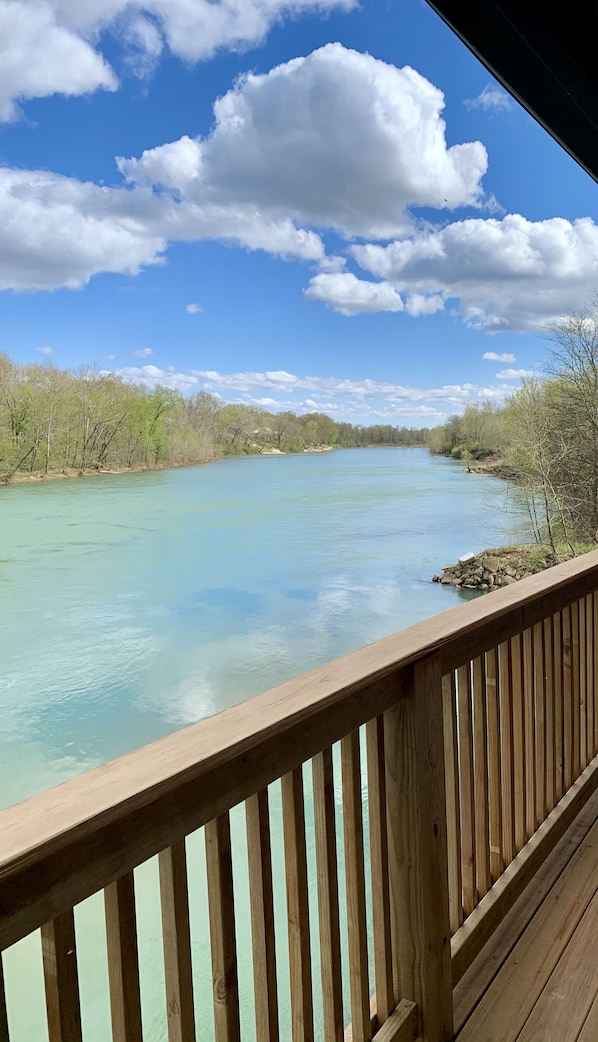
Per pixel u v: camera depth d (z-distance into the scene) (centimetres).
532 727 204
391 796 133
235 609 1116
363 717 119
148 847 76
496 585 1330
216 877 89
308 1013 109
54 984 67
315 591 1254
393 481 2552
